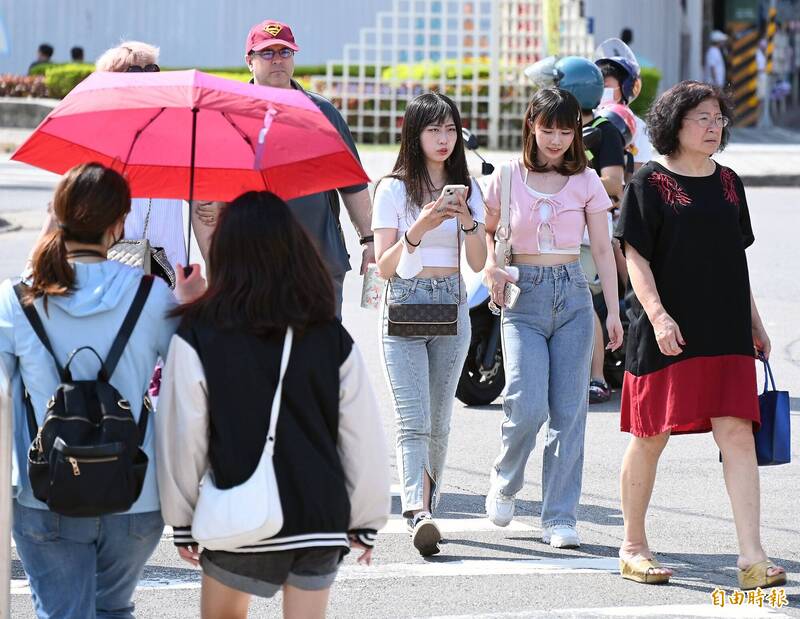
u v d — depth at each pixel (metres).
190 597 13.67
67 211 9.77
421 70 62.75
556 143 15.10
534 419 15.02
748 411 13.49
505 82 62.62
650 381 13.64
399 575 14.42
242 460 9.19
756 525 13.63
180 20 72.06
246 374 9.24
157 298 9.83
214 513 9.10
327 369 9.42
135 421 9.48
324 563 9.35
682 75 81.38
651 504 17.28
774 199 49.94
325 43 71.62
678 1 79.81
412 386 15.00
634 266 13.59
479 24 65.38
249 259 9.38
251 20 71.88
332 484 9.25
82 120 11.75
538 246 15.20
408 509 14.98
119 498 9.16
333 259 16.22
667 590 13.95
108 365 9.57
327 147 11.38
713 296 13.49
